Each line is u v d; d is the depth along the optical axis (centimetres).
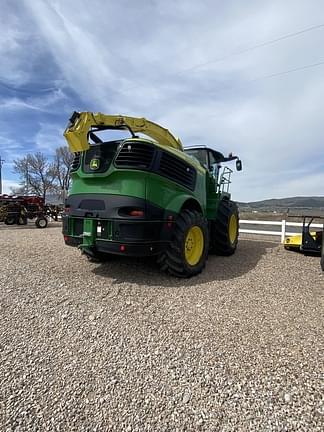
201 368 198
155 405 166
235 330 251
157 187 381
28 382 186
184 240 400
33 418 158
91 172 392
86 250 432
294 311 291
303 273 436
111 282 381
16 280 381
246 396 171
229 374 191
